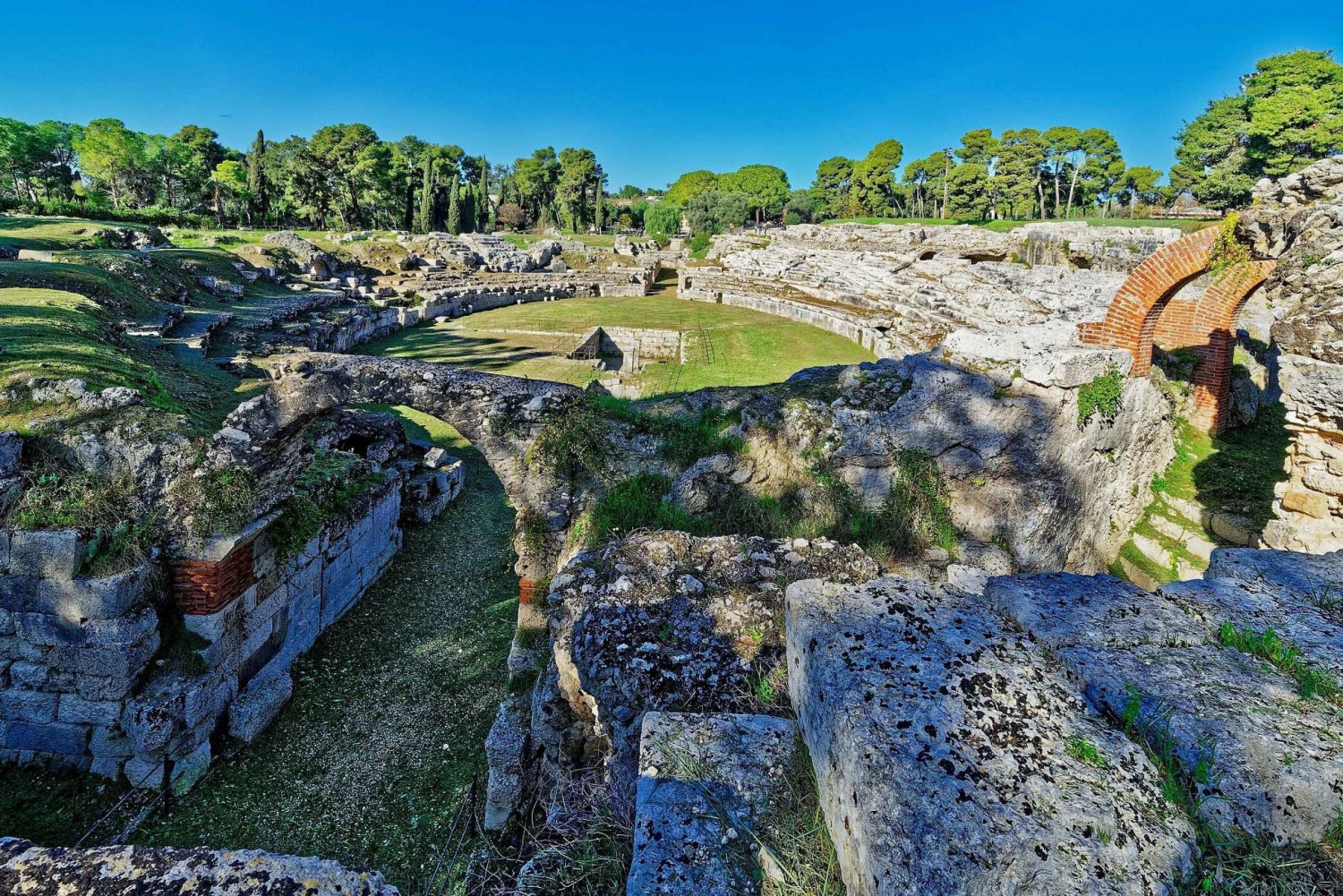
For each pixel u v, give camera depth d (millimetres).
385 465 12375
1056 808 1915
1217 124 44062
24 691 6320
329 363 7211
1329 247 6602
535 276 47562
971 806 1919
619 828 3467
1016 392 8414
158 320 18156
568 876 3342
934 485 8453
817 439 8523
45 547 5965
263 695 7262
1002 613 2922
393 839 6168
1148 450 11156
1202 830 1965
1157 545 10367
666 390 21281
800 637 2799
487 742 6062
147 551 6406
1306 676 2416
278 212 68500
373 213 70625
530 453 7340
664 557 5539
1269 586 3178
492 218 83125
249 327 21469
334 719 7621
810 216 81812
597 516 7215
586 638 4723
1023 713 2262
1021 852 1800
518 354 27531
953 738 2141
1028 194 56000
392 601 10141
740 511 7988
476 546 12047
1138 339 11203
